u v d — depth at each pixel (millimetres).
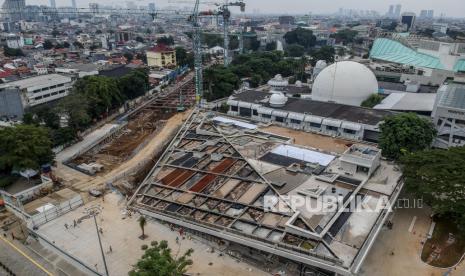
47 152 101062
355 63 163250
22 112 150875
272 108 143000
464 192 71000
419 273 64875
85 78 159250
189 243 73562
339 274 58531
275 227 67062
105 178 103062
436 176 73562
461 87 117938
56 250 72812
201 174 90500
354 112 134875
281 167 89375
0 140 96188
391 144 96125
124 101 171875
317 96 164750
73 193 94562
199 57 194125
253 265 67188
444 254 68875
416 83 182000
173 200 81812
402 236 74750
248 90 174125
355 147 91188
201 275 64375
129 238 75500
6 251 74062
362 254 59750
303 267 63906
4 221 84812
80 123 137000
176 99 190875
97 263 68125
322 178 82062
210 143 105750
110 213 84812
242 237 66562
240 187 82000
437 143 116062
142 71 194250
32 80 171750
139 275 51812
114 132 142750
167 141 132875
